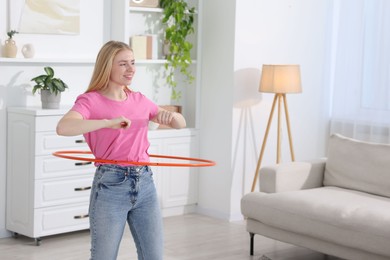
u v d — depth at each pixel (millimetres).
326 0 6945
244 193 6531
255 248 5516
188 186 6633
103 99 3490
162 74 6676
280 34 6625
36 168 5410
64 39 5941
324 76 6996
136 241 3586
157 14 6555
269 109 6629
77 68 6047
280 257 5281
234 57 6312
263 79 6191
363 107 6742
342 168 5484
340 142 5582
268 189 5355
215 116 6527
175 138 6480
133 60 3523
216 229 6094
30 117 5402
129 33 6367
